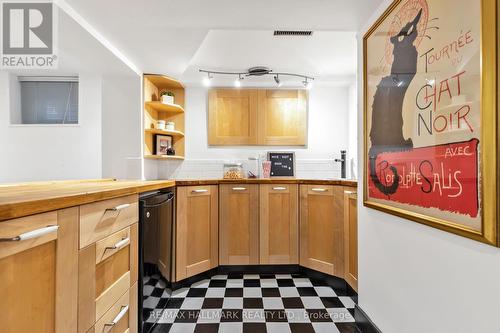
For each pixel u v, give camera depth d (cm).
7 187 126
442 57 90
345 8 145
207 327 161
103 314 103
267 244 244
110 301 109
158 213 168
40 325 73
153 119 280
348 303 190
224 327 161
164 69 243
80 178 313
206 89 311
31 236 66
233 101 307
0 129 312
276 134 309
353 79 293
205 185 231
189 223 219
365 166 153
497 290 73
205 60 254
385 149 130
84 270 91
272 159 304
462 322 85
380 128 135
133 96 245
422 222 100
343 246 207
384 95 131
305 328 160
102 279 104
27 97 323
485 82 72
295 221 243
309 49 235
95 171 312
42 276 74
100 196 99
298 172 312
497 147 70
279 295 202
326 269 220
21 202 64
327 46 230
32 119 323
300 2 139
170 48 199
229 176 288
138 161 244
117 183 162
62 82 324
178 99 301
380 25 135
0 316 62
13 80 314
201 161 308
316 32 209
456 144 84
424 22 100
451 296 89
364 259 157
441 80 91
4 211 60
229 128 307
